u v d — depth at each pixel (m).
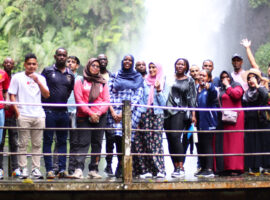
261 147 8.57
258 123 8.64
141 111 8.40
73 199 6.87
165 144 15.45
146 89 8.62
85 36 30.66
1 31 29.69
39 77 7.91
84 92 8.05
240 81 9.23
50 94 8.05
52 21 30.56
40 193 6.79
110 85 8.59
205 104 8.59
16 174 8.20
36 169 7.92
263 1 31.45
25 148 7.93
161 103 8.48
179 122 8.48
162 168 8.39
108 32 30.94
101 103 7.40
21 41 28.58
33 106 7.93
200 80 8.66
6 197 6.71
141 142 8.59
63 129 7.14
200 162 8.76
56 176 8.07
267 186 7.23
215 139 8.73
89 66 8.12
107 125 8.57
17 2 30.16
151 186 6.96
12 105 7.93
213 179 7.49
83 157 7.93
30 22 29.61
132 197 7.02
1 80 8.06
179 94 8.59
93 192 6.91
